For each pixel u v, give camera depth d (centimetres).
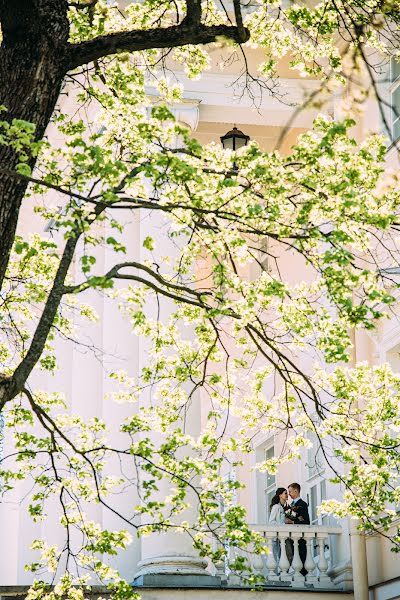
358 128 1836
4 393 943
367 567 1739
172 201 995
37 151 847
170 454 1186
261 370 1243
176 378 1228
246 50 1994
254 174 972
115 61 1212
